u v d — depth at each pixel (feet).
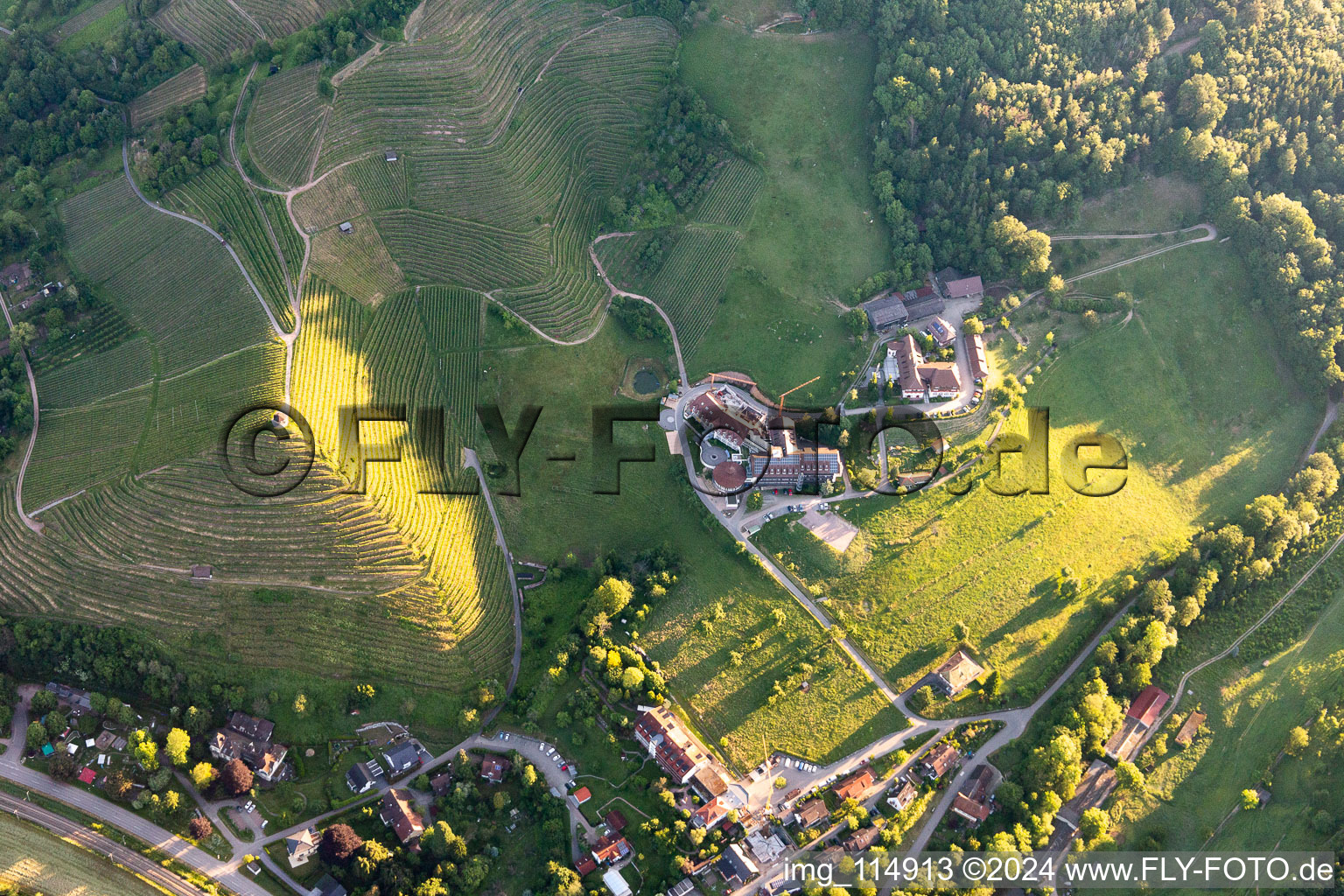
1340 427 627.46
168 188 630.74
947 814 506.89
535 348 620.49
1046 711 536.83
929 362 629.92
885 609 559.79
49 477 542.16
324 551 528.22
